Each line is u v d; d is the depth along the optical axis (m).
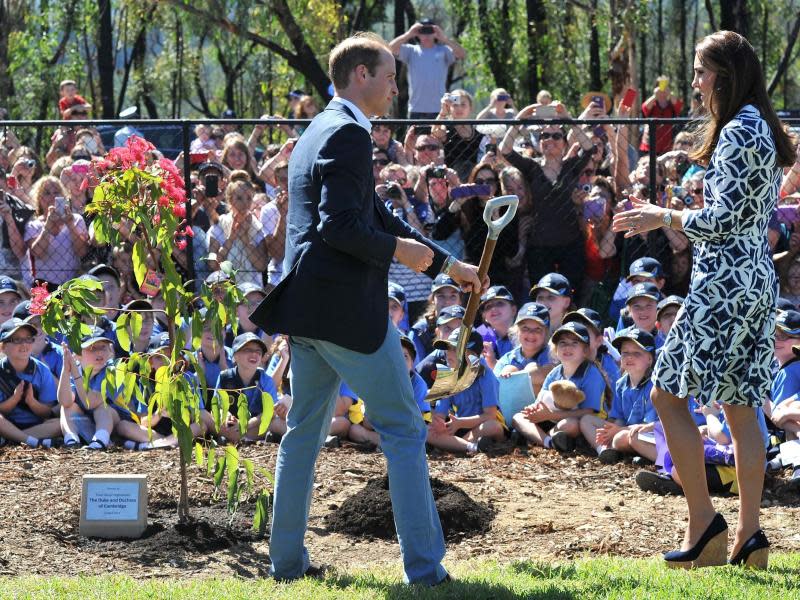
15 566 5.25
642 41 28.19
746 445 4.84
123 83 30.53
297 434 4.78
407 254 4.40
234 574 5.19
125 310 5.63
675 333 4.84
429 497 4.59
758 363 4.77
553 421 8.20
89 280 5.45
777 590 4.31
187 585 4.72
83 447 7.86
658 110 15.29
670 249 10.03
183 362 5.85
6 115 16.72
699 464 4.86
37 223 10.09
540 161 10.30
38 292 5.48
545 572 4.87
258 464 7.26
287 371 8.55
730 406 4.85
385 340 4.48
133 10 26.06
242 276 9.89
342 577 4.80
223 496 6.46
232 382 8.12
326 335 4.41
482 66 25.38
